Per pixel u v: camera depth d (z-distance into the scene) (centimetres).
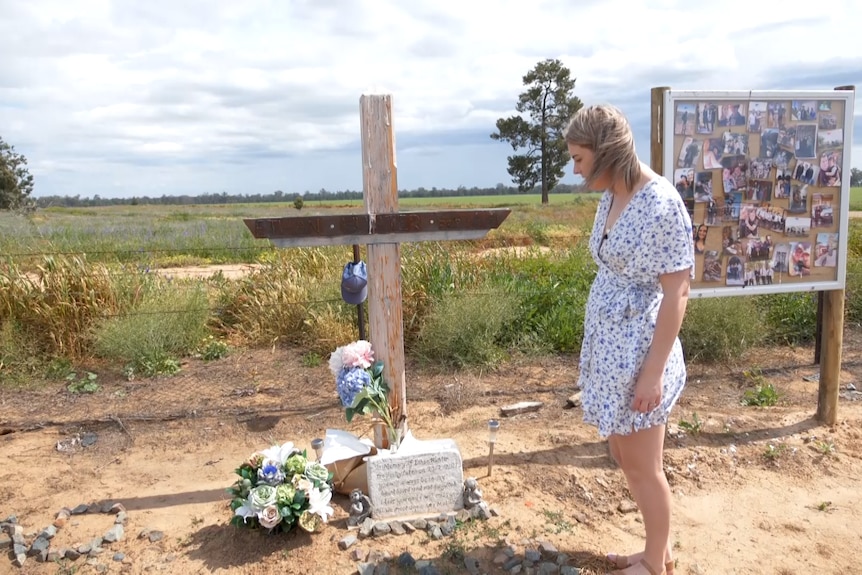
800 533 307
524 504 326
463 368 553
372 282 325
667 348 220
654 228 216
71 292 598
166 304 627
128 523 316
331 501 328
